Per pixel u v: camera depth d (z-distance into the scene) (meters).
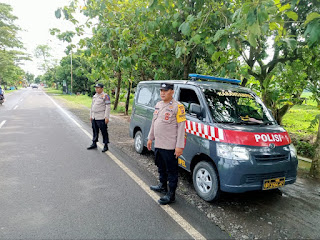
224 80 4.75
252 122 3.92
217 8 5.15
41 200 3.48
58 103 20.66
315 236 2.90
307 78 6.83
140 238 2.69
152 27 5.70
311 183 4.75
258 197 3.96
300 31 5.77
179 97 4.55
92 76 7.23
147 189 3.99
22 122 10.25
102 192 3.81
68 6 6.35
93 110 6.09
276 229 3.02
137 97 6.20
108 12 6.83
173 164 3.50
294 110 16.12
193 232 2.85
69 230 2.79
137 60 7.14
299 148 7.15
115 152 6.11
